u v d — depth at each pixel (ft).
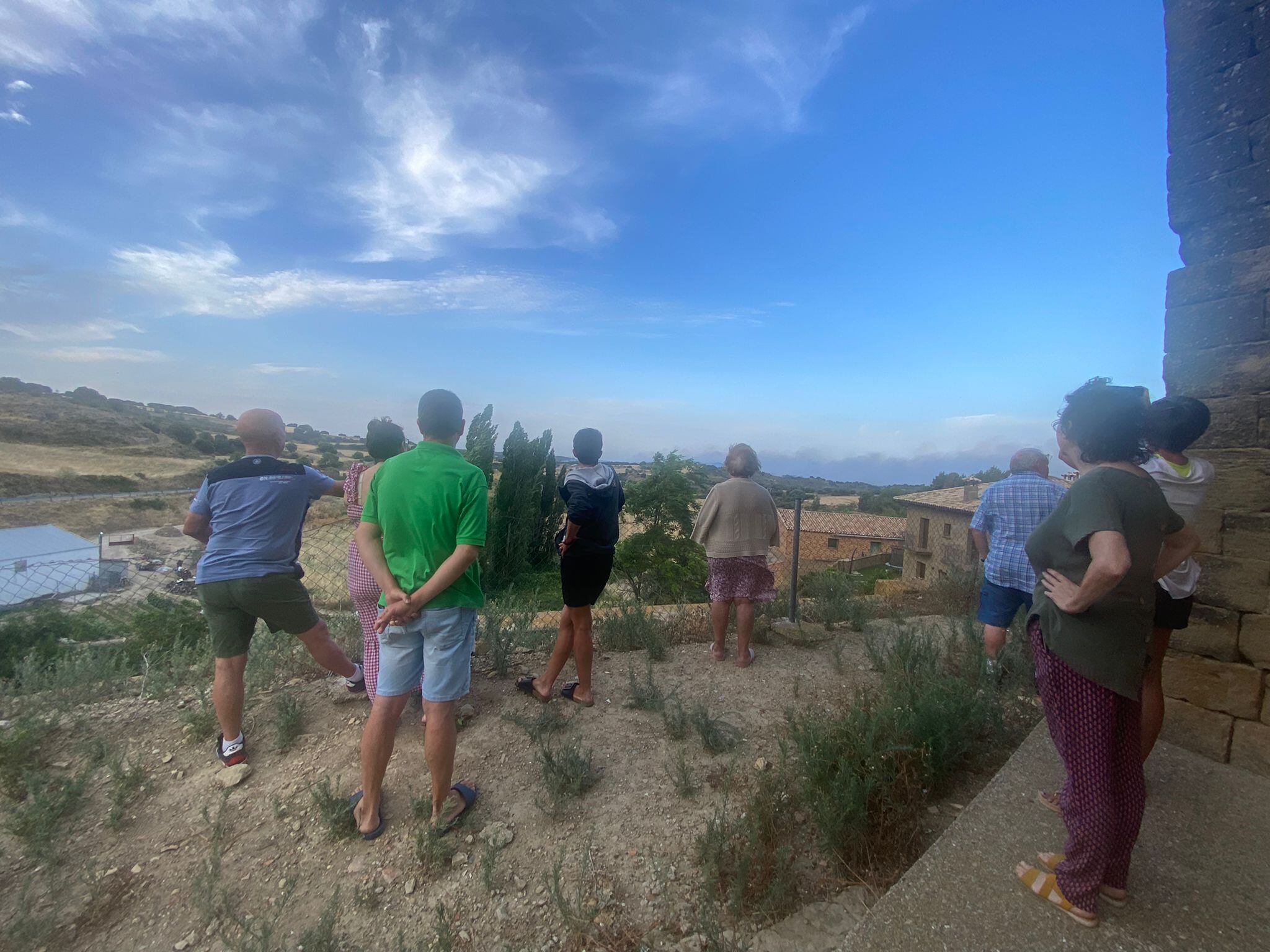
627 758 11.23
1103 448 6.52
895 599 26.20
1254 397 9.49
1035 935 6.41
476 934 7.57
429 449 9.13
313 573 25.61
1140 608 6.37
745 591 15.43
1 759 10.84
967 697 11.46
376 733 9.00
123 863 8.90
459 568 8.68
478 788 10.28
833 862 8.40
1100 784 6.37
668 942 7.33
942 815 9.52
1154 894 7.00
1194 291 10.18
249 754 11.37
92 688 14.28
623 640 17.29
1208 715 10.04
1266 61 9.42
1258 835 8.06
